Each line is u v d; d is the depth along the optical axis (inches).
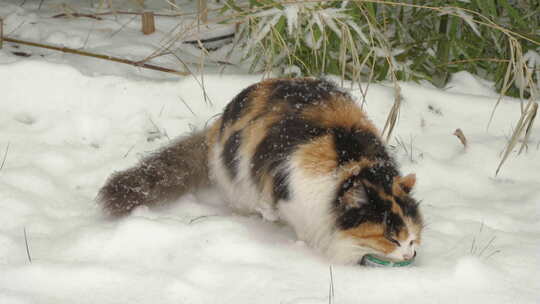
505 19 130.3
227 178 102.1
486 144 113.8
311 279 92.4
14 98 115.4
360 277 92.6
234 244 95.7
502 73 124.6
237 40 125.2
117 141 112.2
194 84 118.0
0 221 98.0
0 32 123.6
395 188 94.0
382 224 92.4
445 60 126.3
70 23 132.2
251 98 102.0
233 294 90.3
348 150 95.3
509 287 92.1
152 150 110.7
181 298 89.7
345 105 99.3
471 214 102.9
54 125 113.0
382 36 113.5
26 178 103.7
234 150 100.7
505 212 104.0
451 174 109.9
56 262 92.4
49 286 90.3
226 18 124.5
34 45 122.1
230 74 121.5
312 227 95.5
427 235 99.0
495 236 99.3
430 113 118.1
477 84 124.6
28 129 112.6
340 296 90.4
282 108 99.0
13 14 132.4
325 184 94.2
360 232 93.0
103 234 96.2
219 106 116.9
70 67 117.3
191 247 95.4
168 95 117.5
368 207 92.7
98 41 127.8
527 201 105.3
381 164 95.3
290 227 100.7
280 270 93.3
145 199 101.7
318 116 97.6
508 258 95.6
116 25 133.0
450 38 124.3
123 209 100.7
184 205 103.6
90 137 112.9
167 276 91.4
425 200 105.7
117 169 107.2
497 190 108.3
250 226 100.3
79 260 93.7
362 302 90.0
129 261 93.7
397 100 108.2
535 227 101.5
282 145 96.7
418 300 90.4
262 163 98.0
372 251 93.4
